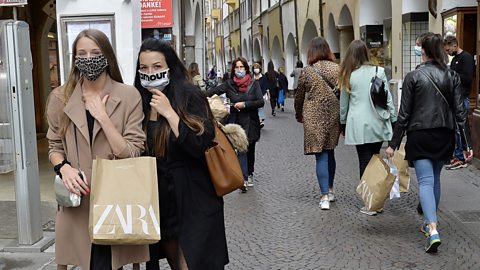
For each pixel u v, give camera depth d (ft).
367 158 26.40
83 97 12.89
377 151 26.50
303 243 22.56
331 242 22.58
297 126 67.82
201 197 13.46
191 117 13.03
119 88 13.08
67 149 12.83
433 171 21.76
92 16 31.37
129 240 11.92
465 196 29.12
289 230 24.40
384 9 72.84
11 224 25.02
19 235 21.83
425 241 22.44
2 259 20.75
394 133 21.90
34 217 21.98
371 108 25.61
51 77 58.44
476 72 37.63
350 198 29.60
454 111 21.20
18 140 21.35
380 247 21.83
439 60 21.22
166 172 13.32
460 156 35.50
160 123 13.35
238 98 31.73
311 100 27.02
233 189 13.57
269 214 27.12
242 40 196.24
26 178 21.58
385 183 22.58
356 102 25.85
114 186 12.07
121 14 31.30
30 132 21.76
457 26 41.50
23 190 21.61
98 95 12.93
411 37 57.36
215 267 13.50
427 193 21.13
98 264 12.66
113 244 12.03
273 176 36.55
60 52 31.68
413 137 21.22
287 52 130.21
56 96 13.08
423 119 20.93
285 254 21.30
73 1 31.32
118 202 11.96
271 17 145.59
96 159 12.23
